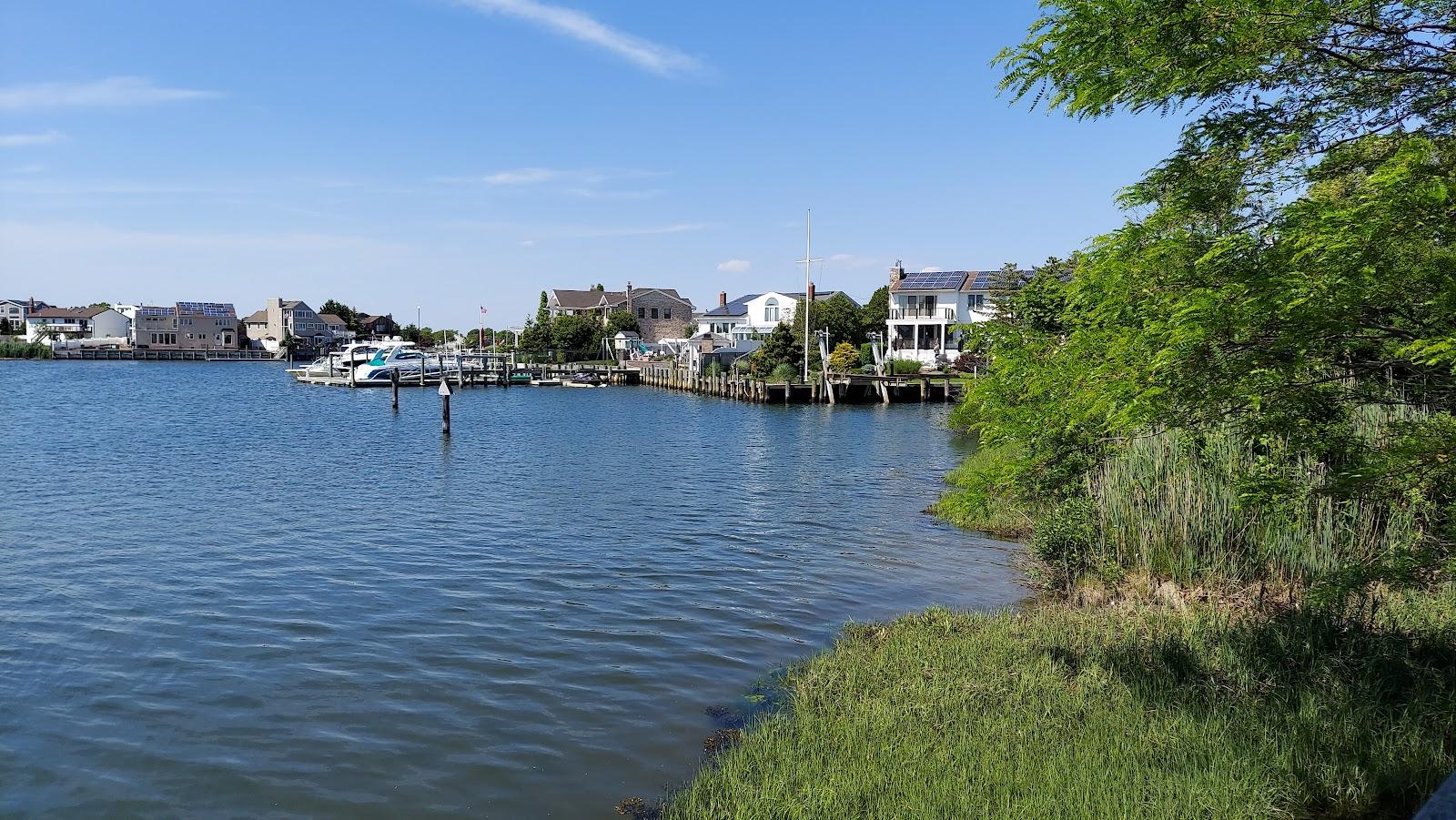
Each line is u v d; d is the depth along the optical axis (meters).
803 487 23.56
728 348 80.31
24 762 8.03
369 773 7.81
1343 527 10.36
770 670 10.05
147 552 15.88
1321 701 7.34
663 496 22.11
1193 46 5.61
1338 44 5.59
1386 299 4.97
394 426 42.25
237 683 9.83
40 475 25.34
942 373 63.34
